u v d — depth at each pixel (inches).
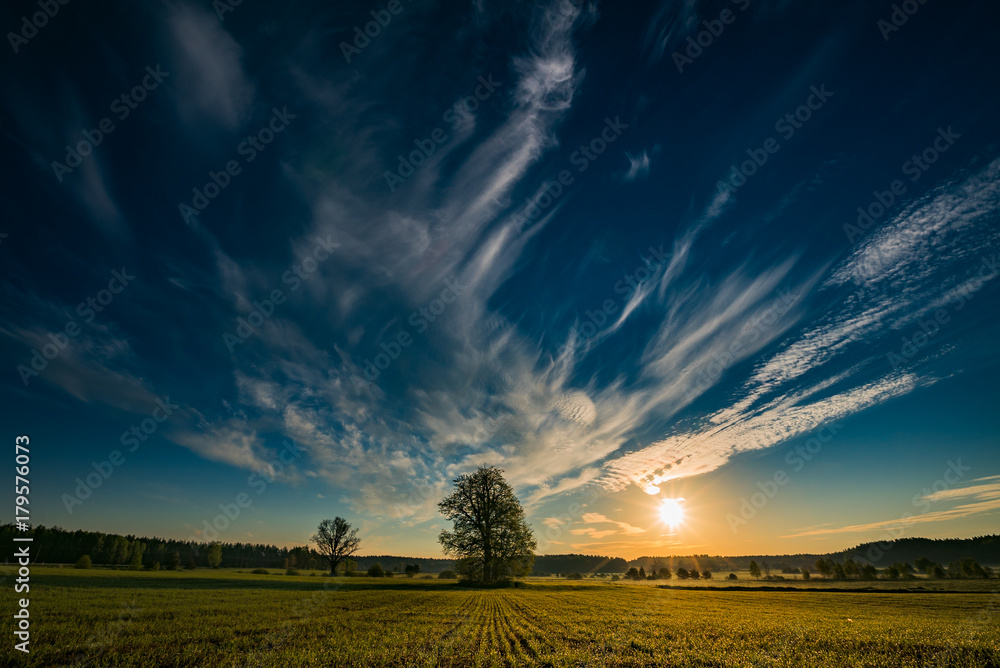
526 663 565.3
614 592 2110.0
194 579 2188.7
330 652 580.1
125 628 729.0
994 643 685.9
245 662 527.5
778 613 1192.8
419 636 731.4
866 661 593.9
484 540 2458.2
